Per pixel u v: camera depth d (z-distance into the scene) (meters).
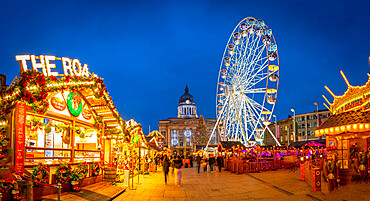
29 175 9.48
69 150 12.36
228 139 44.09
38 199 9.45
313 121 81.62
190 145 113.12
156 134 47.25
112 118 16.28
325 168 15.33
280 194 13.39
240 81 39.56
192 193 14.01
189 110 128.38
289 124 88.56
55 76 10.54
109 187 13.98
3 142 8.59
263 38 35.16
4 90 9.02
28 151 11.51
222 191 14.61
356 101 17.92
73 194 11.01
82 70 12.65
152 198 12.55
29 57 9.48
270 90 34.25
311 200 11.71
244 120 40.72
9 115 9.01
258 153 27.22
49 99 11.16
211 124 113.00
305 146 32.88
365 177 12.45
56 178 10.84
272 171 26.34
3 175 7.82
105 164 16.25
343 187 12.02
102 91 14.06
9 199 7.89
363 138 16.02
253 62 37.84
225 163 31.73
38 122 11.24
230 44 40.47
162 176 23.52
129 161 22.84
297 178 19.69
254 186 16.30
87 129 15.05
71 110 12.60
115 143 20.36
